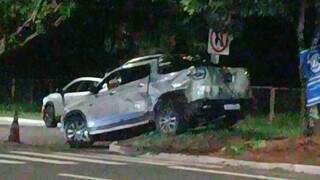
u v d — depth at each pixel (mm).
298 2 16438
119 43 28922
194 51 23359
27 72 38344
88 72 36531
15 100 25047
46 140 21891
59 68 37625
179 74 18453
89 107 19719
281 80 29812
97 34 34969
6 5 22016
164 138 18094
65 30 34625
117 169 14148
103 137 19859
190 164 15586
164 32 24750
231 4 15898
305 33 20344
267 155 15648
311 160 14883
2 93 36625
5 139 21844
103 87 19844
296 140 15883
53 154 17156
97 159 16172
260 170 14641
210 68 18219
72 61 37156
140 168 14422
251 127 20234
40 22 22109
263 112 24078
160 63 18953
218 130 18625
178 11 22797
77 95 25625
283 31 28984
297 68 29141
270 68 29859
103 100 19562
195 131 18594
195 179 12781
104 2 24688
